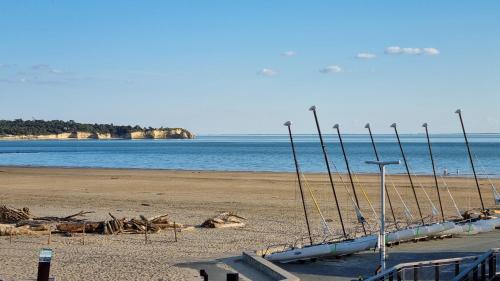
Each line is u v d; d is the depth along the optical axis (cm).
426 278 2261
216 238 3544
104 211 4728
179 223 4059
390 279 2117
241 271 2614
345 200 5588
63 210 4784
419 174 9350
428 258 3106
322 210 4856
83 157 15862
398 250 3350
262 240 3481
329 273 2761
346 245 3114
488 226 4028
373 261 3039
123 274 2542
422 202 5538
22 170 10069
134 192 6262
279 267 2692
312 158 14950
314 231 3791
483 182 7688
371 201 5541
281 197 5797
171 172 9612
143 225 3778
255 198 5706
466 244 3550
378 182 7581
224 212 4566
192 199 5597
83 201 5422
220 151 19750
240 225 3984
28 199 5569
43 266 2072
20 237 3534
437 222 3956
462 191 6538
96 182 7556
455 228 3797
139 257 2953
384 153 17388
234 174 9106
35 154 17738
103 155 17000
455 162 12838
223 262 2800
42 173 9312
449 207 5216
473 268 1977
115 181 7719
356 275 2716
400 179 8094
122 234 3666
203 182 7550
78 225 3706
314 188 6725
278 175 8856
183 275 2525
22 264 2748
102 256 2978
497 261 2383
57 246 3262
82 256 2977
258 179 8056
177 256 2984
